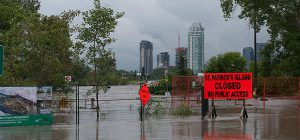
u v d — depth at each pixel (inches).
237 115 928.9
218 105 1259.8
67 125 778.2
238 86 859.4
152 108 1085.1
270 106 1194.6
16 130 700.7
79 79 1063.6
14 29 963.3
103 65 970.1
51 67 958.4
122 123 800.9
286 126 705.6
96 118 936.9
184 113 968.9
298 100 1253.1
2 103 767.7
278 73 1817.2
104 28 950.4
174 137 597.0
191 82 1161.4
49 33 947.3
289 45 1621.6
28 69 956.6
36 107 796.0
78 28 979.9
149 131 667.4
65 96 1282.0
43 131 684.7
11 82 947.3
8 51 949.2
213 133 633.0
